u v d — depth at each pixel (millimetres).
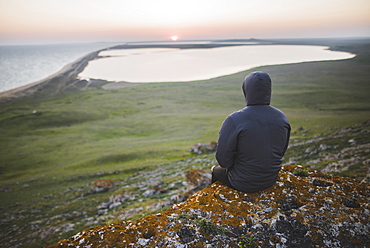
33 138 84938
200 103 143625
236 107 129125
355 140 26141
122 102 155000
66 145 74625
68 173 46562
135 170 43062
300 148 30094
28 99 174000
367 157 17391
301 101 122188
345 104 106875
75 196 31828
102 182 33594
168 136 77562
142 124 98375
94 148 69000
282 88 173000
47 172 51000
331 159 20781
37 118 115000
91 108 139500
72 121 111688
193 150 54000
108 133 87812
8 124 106312
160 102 151125
